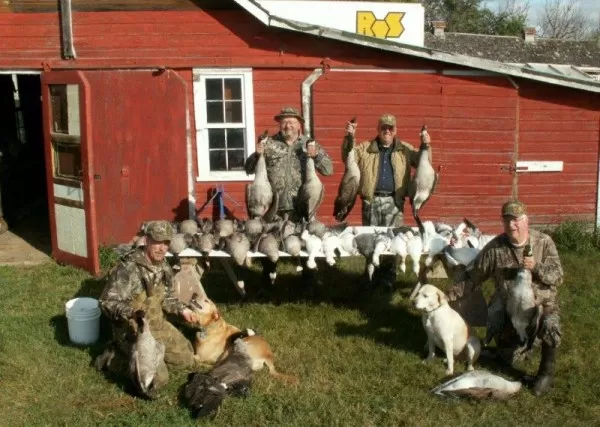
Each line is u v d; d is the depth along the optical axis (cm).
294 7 1591
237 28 1029
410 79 1069
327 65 1052
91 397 547
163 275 589
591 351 646
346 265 917
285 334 682
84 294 809
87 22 1004
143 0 1008
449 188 1103
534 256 578
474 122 1089
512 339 600
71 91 895
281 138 767
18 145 1416
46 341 654
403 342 667
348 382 577
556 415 525
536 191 1119
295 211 762
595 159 1120
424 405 535
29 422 507
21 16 996
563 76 1063
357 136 1074
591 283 872
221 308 755
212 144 1056
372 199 782
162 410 522
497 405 537
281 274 886
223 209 1048
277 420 511
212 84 1044
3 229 1170
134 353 536
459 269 633
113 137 1006
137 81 1007
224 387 526
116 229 1022
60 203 941
